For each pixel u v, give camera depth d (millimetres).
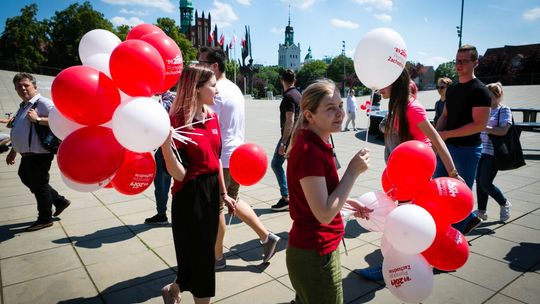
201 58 3363
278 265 3201
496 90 4031
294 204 1696
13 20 49031
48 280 2938
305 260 1646
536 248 3455
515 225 4059
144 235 3867
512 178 6266
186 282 2287
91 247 3559
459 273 2992
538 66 46938
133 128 1727
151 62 1845
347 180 1580
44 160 3938
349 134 13188
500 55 51500
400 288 1975
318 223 1645
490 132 3994
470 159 3191
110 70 1879
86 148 1796
